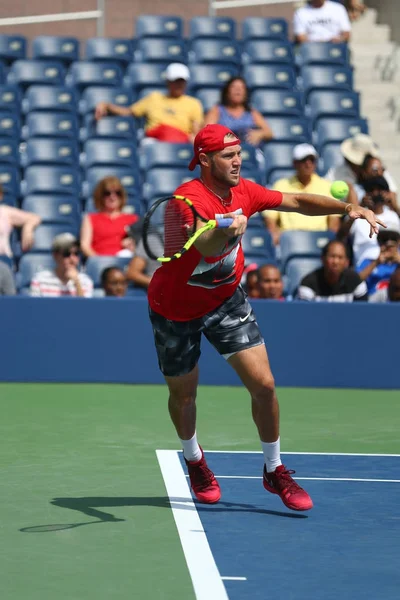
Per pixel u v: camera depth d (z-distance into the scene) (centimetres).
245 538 862
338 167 2139
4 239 1984
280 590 724
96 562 791
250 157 2316
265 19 2839
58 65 2639
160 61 2723
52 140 2359
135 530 884
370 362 1742
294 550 828
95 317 1733
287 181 2077
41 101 2523
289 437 1348
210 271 888
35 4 2752
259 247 2048
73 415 1462
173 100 2394
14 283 1809
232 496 1013
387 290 1844
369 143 2094
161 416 1466
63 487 1044
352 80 2717
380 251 1836
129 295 1853
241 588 727
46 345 1733
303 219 2097
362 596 715
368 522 923
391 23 3025
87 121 2455
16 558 799
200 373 1755
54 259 1803
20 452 1216
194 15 2877
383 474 1130
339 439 1339
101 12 2792
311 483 1078
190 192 884
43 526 895
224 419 1456
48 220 2141
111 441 1287
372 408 1577
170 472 1116
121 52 2731
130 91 2542
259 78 2648
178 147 2316
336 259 1752
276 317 1733
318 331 1736
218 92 2581
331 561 800
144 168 2338
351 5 2970
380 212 1973
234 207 897
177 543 847
